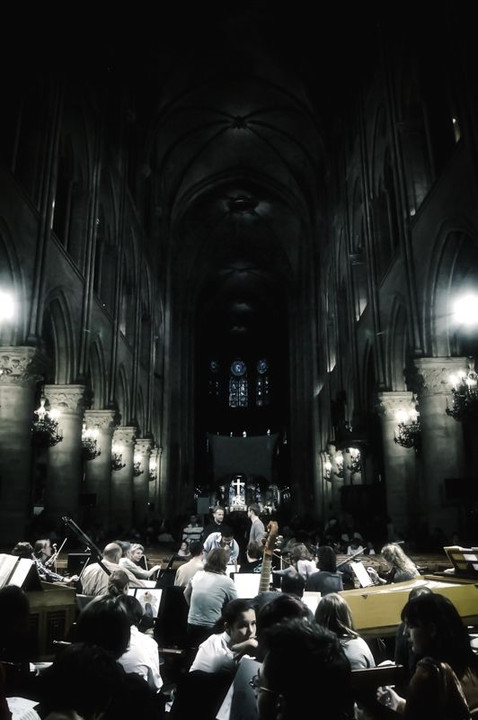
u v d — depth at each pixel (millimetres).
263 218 47406
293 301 49062
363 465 24812
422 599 3596
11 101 15594
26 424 14922
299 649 2160
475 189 12680
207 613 6008
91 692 2463
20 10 15812
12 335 15117
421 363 15773
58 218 19656
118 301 25172
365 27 23453
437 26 15570
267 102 34344
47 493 18156
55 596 6320
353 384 25484
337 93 28750
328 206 33188
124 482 27047
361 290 25719
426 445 15641
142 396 32344
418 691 2920
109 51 24953
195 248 49312
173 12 27406
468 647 3518
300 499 43938
